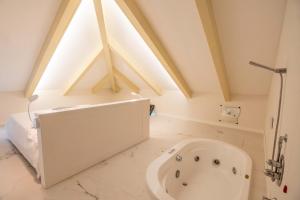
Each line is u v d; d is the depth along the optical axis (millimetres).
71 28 2438
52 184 1474
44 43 2447
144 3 1927
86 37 2738
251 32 1855
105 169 1772
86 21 2438
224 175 2277
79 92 4328
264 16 1650
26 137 1743
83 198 1359
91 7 2244
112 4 2184
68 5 1940
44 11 2029
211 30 1812
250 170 1755
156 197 1338
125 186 1521
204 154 2475
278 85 1618
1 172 1646
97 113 1797
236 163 2160
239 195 1411
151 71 3484
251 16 1692
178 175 2115
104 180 1594
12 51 2389
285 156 939
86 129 1700
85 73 3639
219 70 2371
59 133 1470
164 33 2238
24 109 3393
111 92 5117
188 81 3299
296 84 883
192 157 2404
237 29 1876
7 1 1783
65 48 2771
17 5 1855
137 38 2645
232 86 2998
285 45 1401
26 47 2422
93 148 1799
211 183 2186
